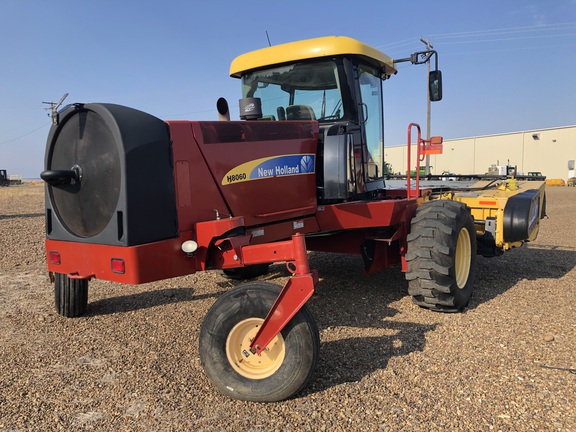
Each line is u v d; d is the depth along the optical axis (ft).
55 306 15.02
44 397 9.82
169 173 10.61
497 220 17.84
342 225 14.44
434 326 13.53
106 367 11.26
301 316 9.32
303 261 9.65
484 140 177.47
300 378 9.20
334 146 14.15
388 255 16.51
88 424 8.81
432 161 192.24
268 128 13.00
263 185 12.69
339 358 11.44
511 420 8.61
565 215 46.09
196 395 9.85
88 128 10.79
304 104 16.02
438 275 13.93
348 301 16.24
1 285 19.40
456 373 10.51
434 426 8.49
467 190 21.77
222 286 18.71
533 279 19.25
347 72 15.16
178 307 15.98
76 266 11.26
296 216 13.83
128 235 9.93
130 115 10.25
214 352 9.54
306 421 8.75
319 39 15.21
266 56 16.10
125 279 10.09
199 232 10.93
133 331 13.69
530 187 21.75
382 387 9.96
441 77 17.78
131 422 8.86
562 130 158.81
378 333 13.07
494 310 14.99
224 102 13.37
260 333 9.34
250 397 9.39
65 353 12.12
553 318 14.10
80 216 11.24
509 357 11.30
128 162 9.87
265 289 9.46
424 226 14.28
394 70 18.69
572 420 8.55
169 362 11.51
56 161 11.79
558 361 11.02
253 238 12.48
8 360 11.70
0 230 36.65
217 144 11.54
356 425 8.59
